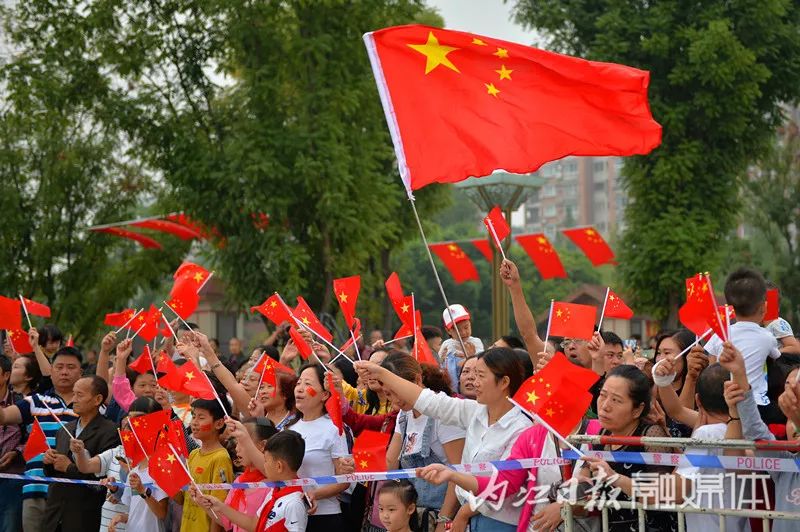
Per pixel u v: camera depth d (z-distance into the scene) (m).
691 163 20.53
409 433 6.50
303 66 17.95
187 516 6.97
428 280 45.28
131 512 7.38
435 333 10.38
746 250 30.61
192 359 7.05
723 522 4.53
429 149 6.77
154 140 18.36
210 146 18.19
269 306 7.94
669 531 5.04
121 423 7.98
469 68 6.90
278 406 7.53
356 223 17.95
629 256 21.83
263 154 17.48
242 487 6.31
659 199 21.14
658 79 21.09
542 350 6.30
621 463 5.00
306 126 17.80
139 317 8.70
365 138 19.02
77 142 21.38
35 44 19.02
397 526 5.91
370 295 24.34
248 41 17.75
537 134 6.74
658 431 5.00
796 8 22.16
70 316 21.86
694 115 20.95
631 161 21.56
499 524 5.24
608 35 20.95
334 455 6.61
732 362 4.67
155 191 22.38
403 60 6.91
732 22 20.83
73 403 8.05
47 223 21.33
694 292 5.77
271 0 17.59
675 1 20.86
